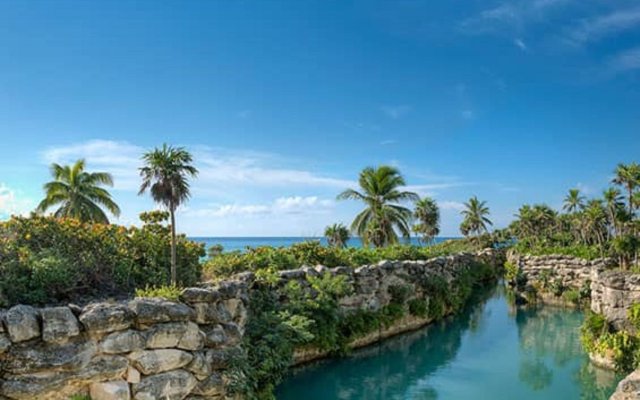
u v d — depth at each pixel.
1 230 11.80
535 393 15.80
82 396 8.73
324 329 17.42
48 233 12.30
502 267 55.03
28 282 10.63
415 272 26.16
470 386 16.52
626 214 38.62
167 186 11.55
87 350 8.90
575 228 56.91
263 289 15.62
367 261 26.36
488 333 24.94
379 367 18.41
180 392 9.99
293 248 22.81
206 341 10.88
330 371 17.75
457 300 30.19
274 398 13.21
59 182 28.84
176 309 10.23
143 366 9.48
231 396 11.16
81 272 11.89
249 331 13.47
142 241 13.93
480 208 73.38
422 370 18.22
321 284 17.75
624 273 19.70
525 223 67.81
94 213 29.16
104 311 9.24
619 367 17.50
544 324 27.36
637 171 40.38
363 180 35.91
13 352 8.23
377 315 21.33
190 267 14.65
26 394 8.19
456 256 37.25
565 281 35.03
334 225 42.31
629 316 18.16
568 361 19.66
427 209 56.72
